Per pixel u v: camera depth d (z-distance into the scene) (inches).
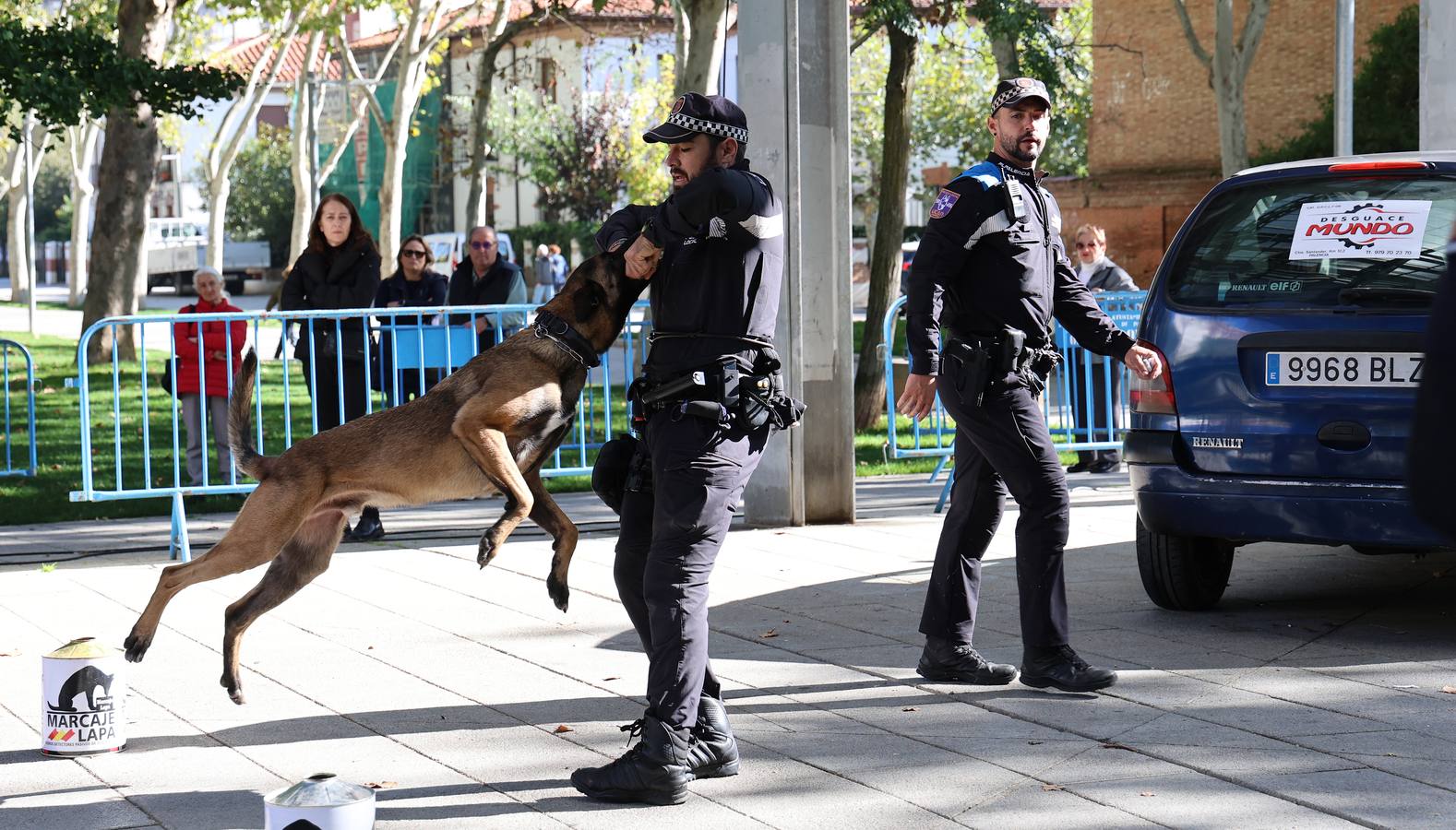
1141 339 231.9
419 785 162.4
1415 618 235.6
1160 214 1202.0
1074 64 665.6
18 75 549.0
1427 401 73.5
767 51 316.8
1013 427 189.2
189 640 233.3
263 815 153.0
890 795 156.3
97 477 452.1
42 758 173.6
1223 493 220.4
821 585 271.3
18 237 1705.2
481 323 372.2
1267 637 224.2
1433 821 145.3
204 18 1263.5
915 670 208.5
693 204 152.1
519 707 192.9
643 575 166.9
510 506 181.8
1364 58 1076.5
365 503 192.4
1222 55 801.6
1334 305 214.4
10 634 238.8
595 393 647.1
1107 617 240.2
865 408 560.7
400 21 1175.6
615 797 155.1
